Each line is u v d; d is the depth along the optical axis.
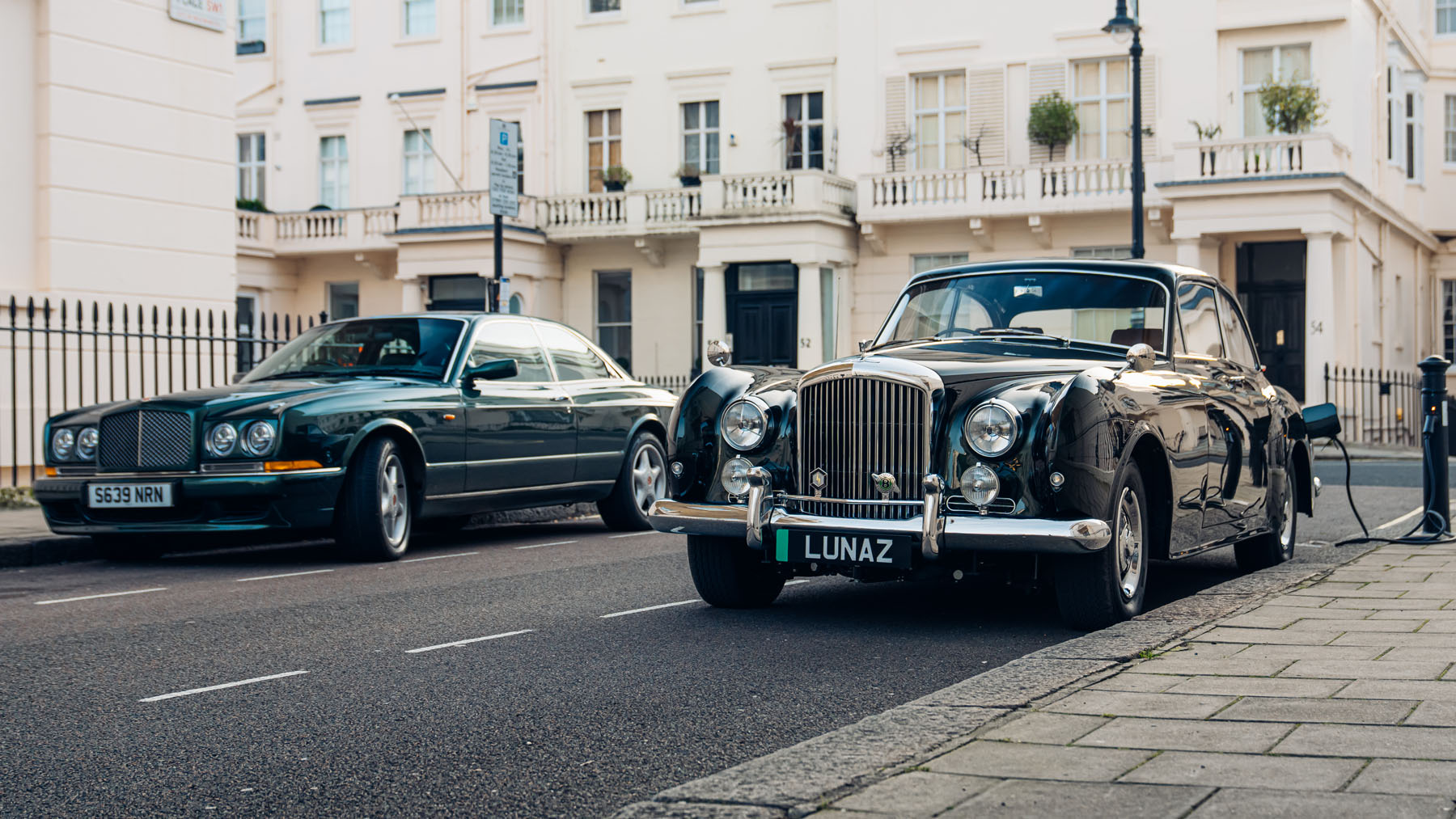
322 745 4.36
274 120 34.00
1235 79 25.58
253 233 32.25
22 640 6.25
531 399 10.33
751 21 29.73
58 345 14.90
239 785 3.94
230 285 17.00
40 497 9.14
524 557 9.41
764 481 6.36
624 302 30.95
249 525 8.72
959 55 27.47
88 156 15.27
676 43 30.42
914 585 7.99
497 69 31.92
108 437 8.99
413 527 11.59
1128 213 26.03
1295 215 23.22
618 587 7.88
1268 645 5.24
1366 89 25.92
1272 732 3.85
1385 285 27.02
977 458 5.92
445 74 32.41
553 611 6.98
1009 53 27.11
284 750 4.30
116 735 4.52
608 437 11.08
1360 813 3.08
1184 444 6.75
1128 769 3.53
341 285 33.28
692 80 30.28
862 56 28.33
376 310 32.72
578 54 31.31
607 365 11.53
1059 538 5.75
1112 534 6.02
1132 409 6.20
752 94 29.73
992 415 5.89
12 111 14.71
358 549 9.01
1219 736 3.83
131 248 15.75
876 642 6.09
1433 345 31.11
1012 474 5.88
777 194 27.11
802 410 6.31
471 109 32.16
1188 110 25.86
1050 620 6.68
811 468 6.27
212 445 8.72
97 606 7.30
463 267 29.62
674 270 30.19
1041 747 3.78
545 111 31.42
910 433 6.04
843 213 27.80
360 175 33.19
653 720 4.64
